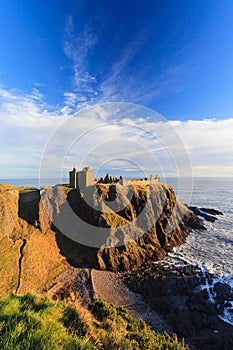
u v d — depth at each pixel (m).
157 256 55.84
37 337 5.61
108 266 51.22
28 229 57.03
